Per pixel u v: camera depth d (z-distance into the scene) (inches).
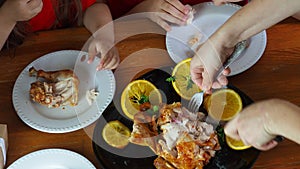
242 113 26.3
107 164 27.9
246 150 28.2
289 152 28.6
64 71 32.4
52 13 39.0
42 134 29.8
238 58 32.7
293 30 34.8
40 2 36.0
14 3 34.6
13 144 29.4
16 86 31.9
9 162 28.8
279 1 29.3
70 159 28.4
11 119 30.6
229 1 37.1
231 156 28.0
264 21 30.3
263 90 31.6
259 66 32.8
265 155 28.5
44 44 34.7
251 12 30.1
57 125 29.9
